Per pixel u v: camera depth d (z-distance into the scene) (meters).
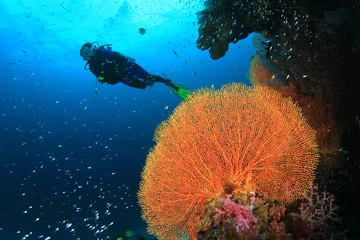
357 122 3.07
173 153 2.66
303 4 4.29
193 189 2.52
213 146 2.44
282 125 2.47
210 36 6.04
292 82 4.02
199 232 2.42
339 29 3.65
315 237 2.28
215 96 2.76
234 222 2.21
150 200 2.82
